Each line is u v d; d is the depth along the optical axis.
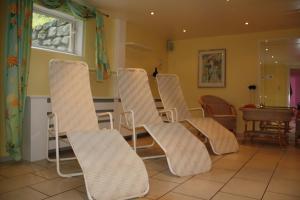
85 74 3.32
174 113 3.86
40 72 3.50
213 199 2.00
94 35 4.37
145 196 2.05
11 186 2.22
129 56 5.09
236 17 4.44
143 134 5.30
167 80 4.25
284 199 2.02
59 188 2.19
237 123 5.64
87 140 2.34
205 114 4.96
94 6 4.01
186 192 2.14
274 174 2.69
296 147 4.25
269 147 4.21
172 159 2.59
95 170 2.02
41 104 3.15
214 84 5.91
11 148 2.94
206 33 5.64
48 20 3.75
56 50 3.81
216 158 3.36
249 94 5.53
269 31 5.32
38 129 3.11
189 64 6.22
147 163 3.08
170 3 3.83
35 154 3.09
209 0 3.67
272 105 5.39
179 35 5.88
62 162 3.09
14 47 2.86
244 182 2.42
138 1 3.77
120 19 4.64
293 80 5.28
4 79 2.96
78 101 3.10
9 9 2.87
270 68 5.40
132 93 3.59
